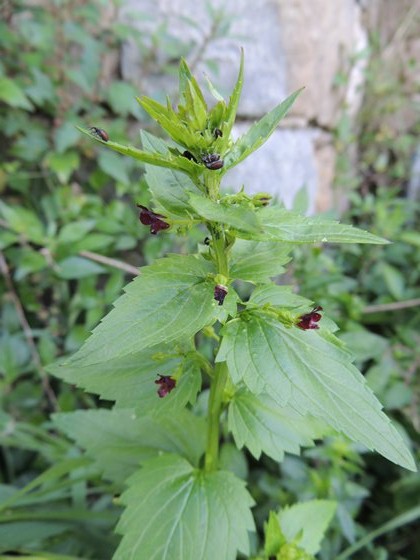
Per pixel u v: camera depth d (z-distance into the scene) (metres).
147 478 0.12
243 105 0.27
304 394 0.10
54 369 0.13
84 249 0.23
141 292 0.10
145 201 0.24
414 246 0.29
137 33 0.25
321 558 0.18
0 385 0.24
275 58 0.27
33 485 0.15
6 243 0.23
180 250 0.24
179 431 0.15
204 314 0.10
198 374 0.12
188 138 0.10
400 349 0.25
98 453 0.15
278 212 0.10
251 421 0.12
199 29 0.25
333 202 0.34
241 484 0.12
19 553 0.17
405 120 0.39
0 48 0.25
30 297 0.26
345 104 0.34
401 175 0.36
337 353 0.10
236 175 0.27
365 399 0.10
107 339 0.09
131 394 0.12
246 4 0.26
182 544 0.11
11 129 0.25
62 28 0.26
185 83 0.10
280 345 0.10
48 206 0.25
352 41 0.34
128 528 0.12
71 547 0.18
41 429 0.22
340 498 0.19
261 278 0.11
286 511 0.14
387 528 0.18
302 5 0.27
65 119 0.25
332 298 0.24
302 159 0.29
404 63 0.39
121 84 0.25
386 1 0.39
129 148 0.09
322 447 0.19
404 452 0.09
